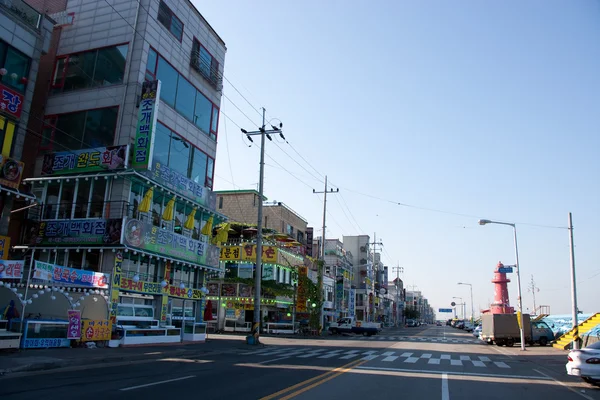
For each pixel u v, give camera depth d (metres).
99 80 25.48
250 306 43.06
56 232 23.05
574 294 26.45
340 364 17.39
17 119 20.84
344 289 76.00
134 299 24.20
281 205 52.28
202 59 30.98
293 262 50.78
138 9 25.59
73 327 18.42
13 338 15.78
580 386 13.84
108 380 11.77
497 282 72.44
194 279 29.81
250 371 14.44
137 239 22.84
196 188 28.61
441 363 19.27
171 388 10.66
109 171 23.25
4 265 15.86
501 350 31.98
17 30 21.11
